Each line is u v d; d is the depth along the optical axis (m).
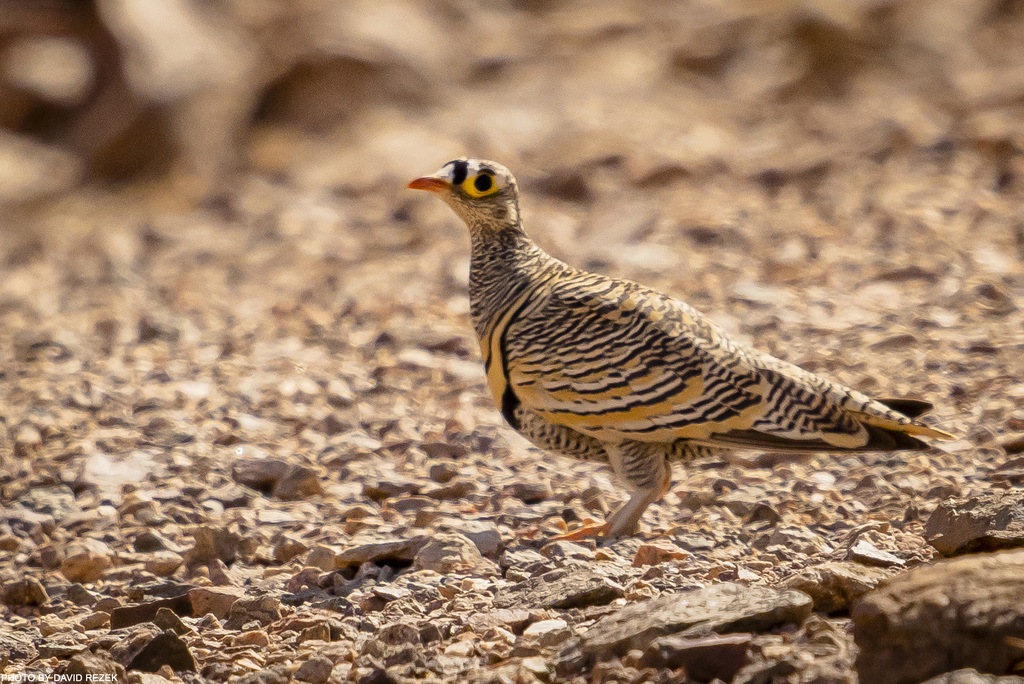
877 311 14.16
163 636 7.18
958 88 25.08
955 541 7.38
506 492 10.63
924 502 9.31
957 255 15.51
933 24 30.22
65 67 34.66
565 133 26.39
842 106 26.59
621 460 9.10
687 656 6.07
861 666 5.79
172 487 11.23
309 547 9.75
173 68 31.11
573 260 17.44
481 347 9.60
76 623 8.43
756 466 10.93
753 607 6.49
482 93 32.75
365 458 11.79
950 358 12.40
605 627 6.65
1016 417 10.60
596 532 9.28
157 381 14.42
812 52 29.36
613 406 8.78
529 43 35.25
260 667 7.12
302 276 18.88
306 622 7.70
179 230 23.11
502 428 12.25
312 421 12.83
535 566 8.47
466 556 8.89
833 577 6.88
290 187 27.28
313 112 31.73
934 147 19.83
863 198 18.31
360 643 7.44
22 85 33.69
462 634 7.21
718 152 22.97
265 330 16.11
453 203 9.55
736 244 17.45
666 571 8.02
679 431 8.72
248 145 31.50
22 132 33.84
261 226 22.66
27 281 20.66
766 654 6.07
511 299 9.31
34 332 16.86
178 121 30.62
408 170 26.09
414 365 14.10
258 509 10.81
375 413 13.00
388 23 33.88
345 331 15.79
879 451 8.40
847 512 9.36
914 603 5.75
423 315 15.94
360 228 21.36
